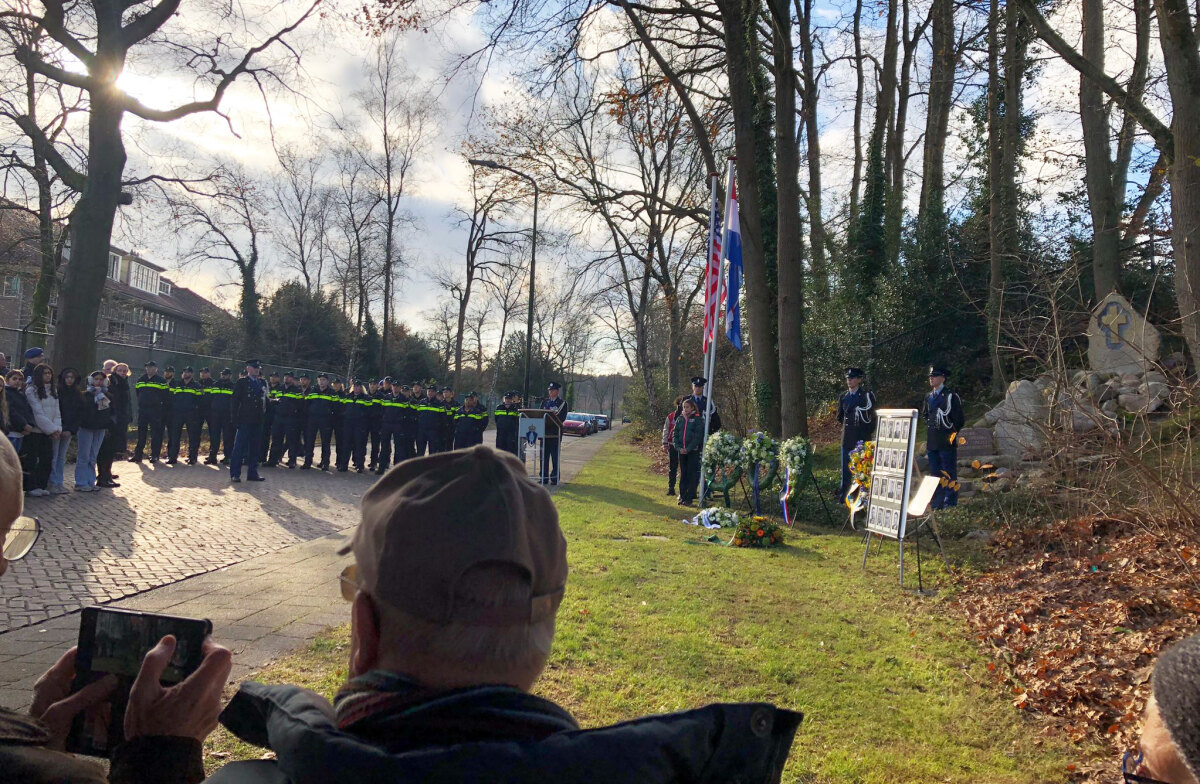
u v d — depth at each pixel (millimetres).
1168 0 9820
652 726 1085
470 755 961
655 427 34719
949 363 20406
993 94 17438
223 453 19516
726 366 27797
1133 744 3947
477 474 1138
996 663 5602
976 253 19156
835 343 22203
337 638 5500
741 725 1156
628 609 6551
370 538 1131
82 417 12125
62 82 16625
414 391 19094
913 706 4805
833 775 3861
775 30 15156
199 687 1452
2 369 11039
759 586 7625
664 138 23812
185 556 8109
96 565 7461
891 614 6793
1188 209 9812
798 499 12297
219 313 45031
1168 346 13844
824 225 25312
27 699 4234
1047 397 8461
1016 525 9508
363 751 980
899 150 25562
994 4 17781
